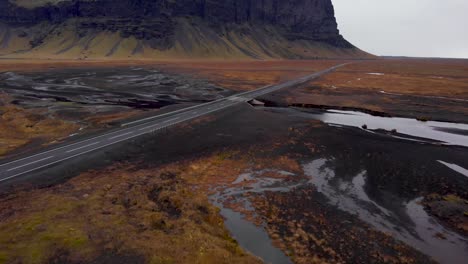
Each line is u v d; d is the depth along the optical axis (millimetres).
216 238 18281
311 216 22438
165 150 35219
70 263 14820
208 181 28156
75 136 39031
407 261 17766
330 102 72125
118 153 33312
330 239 19594
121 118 49906
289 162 33562
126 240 16906
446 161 35062
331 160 34594
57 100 66750
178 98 73750
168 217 20328
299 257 17516
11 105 58500
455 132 48312
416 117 58969
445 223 22312
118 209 20625
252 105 67500
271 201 24609
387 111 63781
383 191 27234
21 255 15031
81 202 21250
